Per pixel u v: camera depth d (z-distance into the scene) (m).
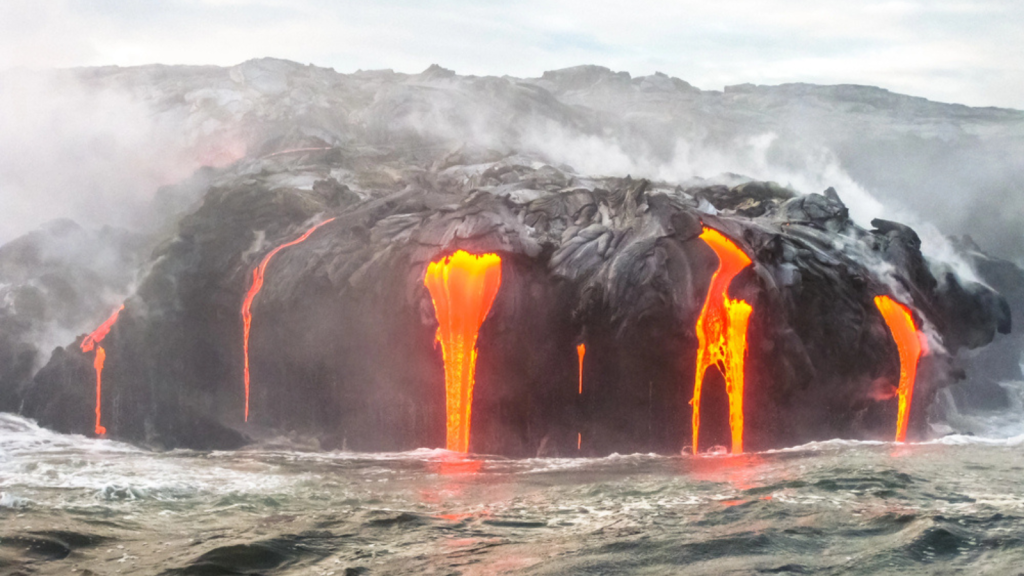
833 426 20.98
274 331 22.14
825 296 20.64
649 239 20.73
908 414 21.28
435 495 14.99
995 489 14.41
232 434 22.36
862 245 22.39
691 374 20.17
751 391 20.14
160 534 12.38
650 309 20.00
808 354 20.39
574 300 20.52
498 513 13.35
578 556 10.84
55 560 11.20
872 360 20.80
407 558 10.96
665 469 17.34
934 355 21.44
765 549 10.97
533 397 20.55
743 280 20.16
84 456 19.50
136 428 22.95
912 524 11.83
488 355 20.45
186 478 16.53
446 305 20.62
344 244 22.23
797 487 14.63
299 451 21.30
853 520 12.24
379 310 21.16
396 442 21.23
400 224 22.56
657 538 11.55
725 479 15.78
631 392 20.36
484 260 20.59
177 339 23.20
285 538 11.83
